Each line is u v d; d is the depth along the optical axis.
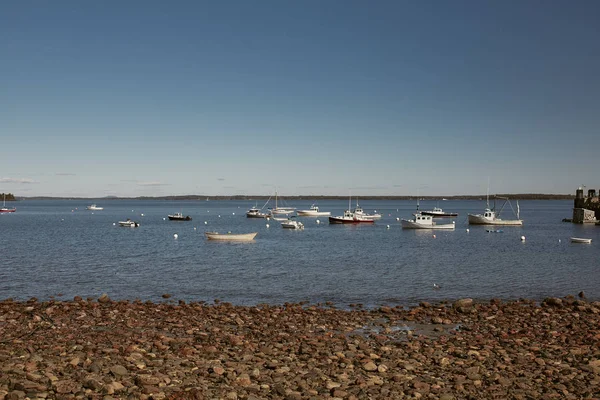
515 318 28.83
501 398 15.09
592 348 21.42
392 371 17.52
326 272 50.38
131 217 197.50
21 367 15.71
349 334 24.67
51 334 22.48
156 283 43.56
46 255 64.94
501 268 53.81
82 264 55.88
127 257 63.41
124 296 37.78
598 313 30.42
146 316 28.06
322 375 16.61
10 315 27.31
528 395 15.33
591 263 58.53
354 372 17.25
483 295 38.44
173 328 24.94
